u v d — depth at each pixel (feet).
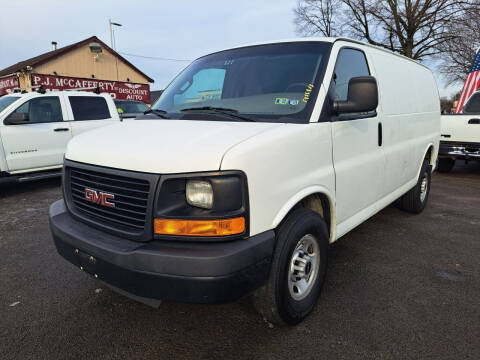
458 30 78.59
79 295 9.80
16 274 11.06
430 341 7.78
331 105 8.66
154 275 6.14
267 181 6.81
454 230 15.03
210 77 10.18
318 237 8.41
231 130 7.28
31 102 22.18
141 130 7.97
